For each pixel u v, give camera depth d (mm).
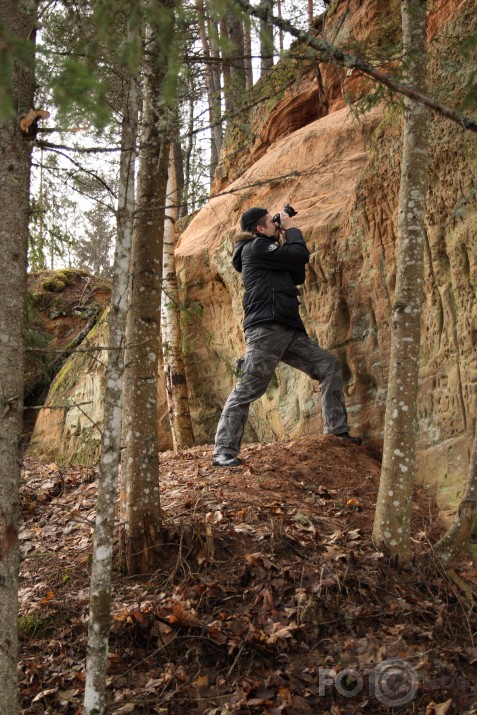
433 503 5336
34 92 2977
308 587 4000
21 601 4148
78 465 8359
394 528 4289
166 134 3580
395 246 6000
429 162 5527
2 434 2793
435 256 5539
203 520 4559
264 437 7469
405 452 4305
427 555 4355
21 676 3562
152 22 2943
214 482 5367
